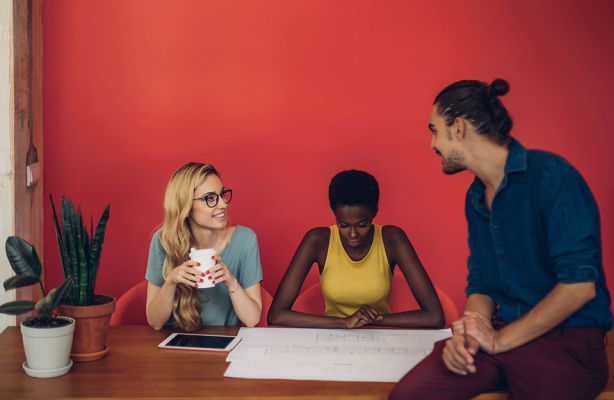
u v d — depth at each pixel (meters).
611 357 1.66
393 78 3.11
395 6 3.08
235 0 3.05
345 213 2.11
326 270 2.33
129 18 3.03
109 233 3.10
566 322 1.38
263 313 2.40
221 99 3.09
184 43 3.06
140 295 2.41
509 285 1.48
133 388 1.48
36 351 1.54
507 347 1.39
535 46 3.13
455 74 3.12
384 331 1.91
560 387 1.34
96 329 1.66
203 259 1.83
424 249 3.18
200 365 1.63
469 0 3.10
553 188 1.35
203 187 2.13
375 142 3.13
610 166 3.19
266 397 1.42
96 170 3.07
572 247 1.31
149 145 3.08
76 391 1.46
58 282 3.05
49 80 3.01
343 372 1.56
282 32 3.07
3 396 1.43
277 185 3.13
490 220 1.48
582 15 3.13
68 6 3.01
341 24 3.08
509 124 1.44
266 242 3.15
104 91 3.05
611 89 3.16
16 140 2.43
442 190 3.15
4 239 2.11
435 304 2.13
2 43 2.11
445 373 1.44
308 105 3.11
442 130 1.47
